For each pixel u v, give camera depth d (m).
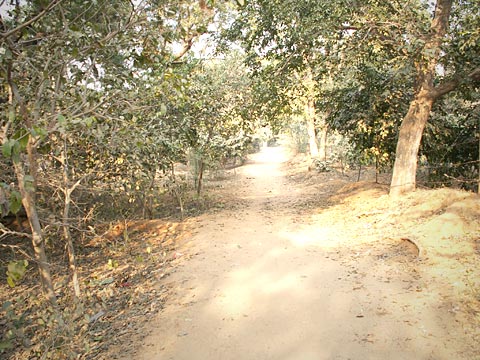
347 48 10.03
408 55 9.52
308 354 4.68
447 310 5.22
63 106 5.23
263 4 10.88
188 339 5.27
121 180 8.01
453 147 13.20
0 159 5.01
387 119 12.44
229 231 10.65
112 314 6.30
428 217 8.95
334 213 11.85
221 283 7.04
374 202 11.63
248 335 5.24
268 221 11.68
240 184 22.28
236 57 14.84
